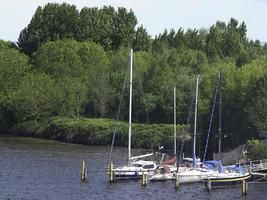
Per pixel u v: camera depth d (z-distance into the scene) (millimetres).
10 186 191625
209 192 189500
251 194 189000
